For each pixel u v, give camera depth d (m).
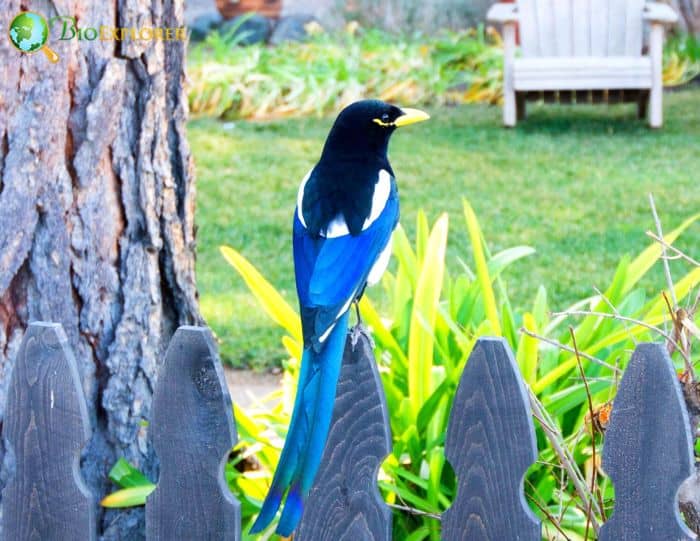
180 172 4.79
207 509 3.57
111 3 4.38
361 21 20.50
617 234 10.55
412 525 4.50
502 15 14.79
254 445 4.74
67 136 4.36
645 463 3.15
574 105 16.89
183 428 3.53
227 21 20.27
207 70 16.44
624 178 12.54
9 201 4.29
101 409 4.58
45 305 4.39
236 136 14.77
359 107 4.33
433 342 4.71
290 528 3.12
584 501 3.73
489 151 13.92
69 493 3.68
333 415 3.49
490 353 3.26
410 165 13.23
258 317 8.80
